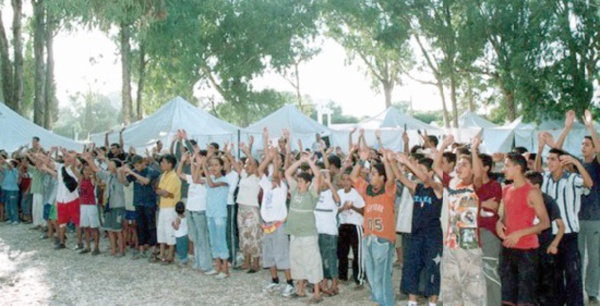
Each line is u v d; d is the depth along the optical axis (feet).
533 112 91.97
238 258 33.96
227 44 121.90
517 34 97.60
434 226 21.67
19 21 82.58
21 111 83.05
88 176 35.86
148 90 129.29
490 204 19.31
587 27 90.27
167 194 31.55
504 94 111.45
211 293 26.43
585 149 22.99
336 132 83.30
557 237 19.86
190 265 32.48
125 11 55.57
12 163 50.44
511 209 19.01
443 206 21.59
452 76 114.52
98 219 36.22
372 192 21.89
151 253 34.99
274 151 26.55
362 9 123.03
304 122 71.46
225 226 29.48
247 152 29.73
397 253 31.35
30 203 50.72
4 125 61.77
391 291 21.63
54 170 40.68
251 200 30.04
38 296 26.43
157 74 122.83
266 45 121.39
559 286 21.26
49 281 29.19
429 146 29.99
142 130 56.70
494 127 96.37
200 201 30.30
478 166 18.81
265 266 26.45
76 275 30.40
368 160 28.50
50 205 40.93
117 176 34.55
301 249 24.06
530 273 18.94
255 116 136.56
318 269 24.12
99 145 66.03
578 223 21.56
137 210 33.14
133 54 116.16
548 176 22.13
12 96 82.53
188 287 27.58
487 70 112.06
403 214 25.46
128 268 31.86
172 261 32.81
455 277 19.13
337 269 26.12
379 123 79.30
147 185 33.32
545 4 92.38
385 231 21.39
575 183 21.16
